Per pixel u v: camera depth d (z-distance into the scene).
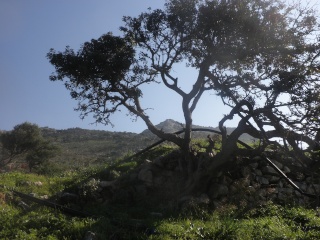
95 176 16.88
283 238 10.57
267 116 13.34
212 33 14.52
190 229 11.18
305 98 12.93
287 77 13.17
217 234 10.78
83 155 40.41
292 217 12.60
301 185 16.08
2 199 13.88
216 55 14.47
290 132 13.30
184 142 15.31
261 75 14.48
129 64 15.01
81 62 14.99
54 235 10.55
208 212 13.45
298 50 13.90
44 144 38.56
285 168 16.41
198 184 14.71
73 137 56.03
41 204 13.49
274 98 13.41
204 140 20.84
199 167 14.73
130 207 14.16
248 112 13.72
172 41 15.22
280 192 15.60
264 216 13.05
